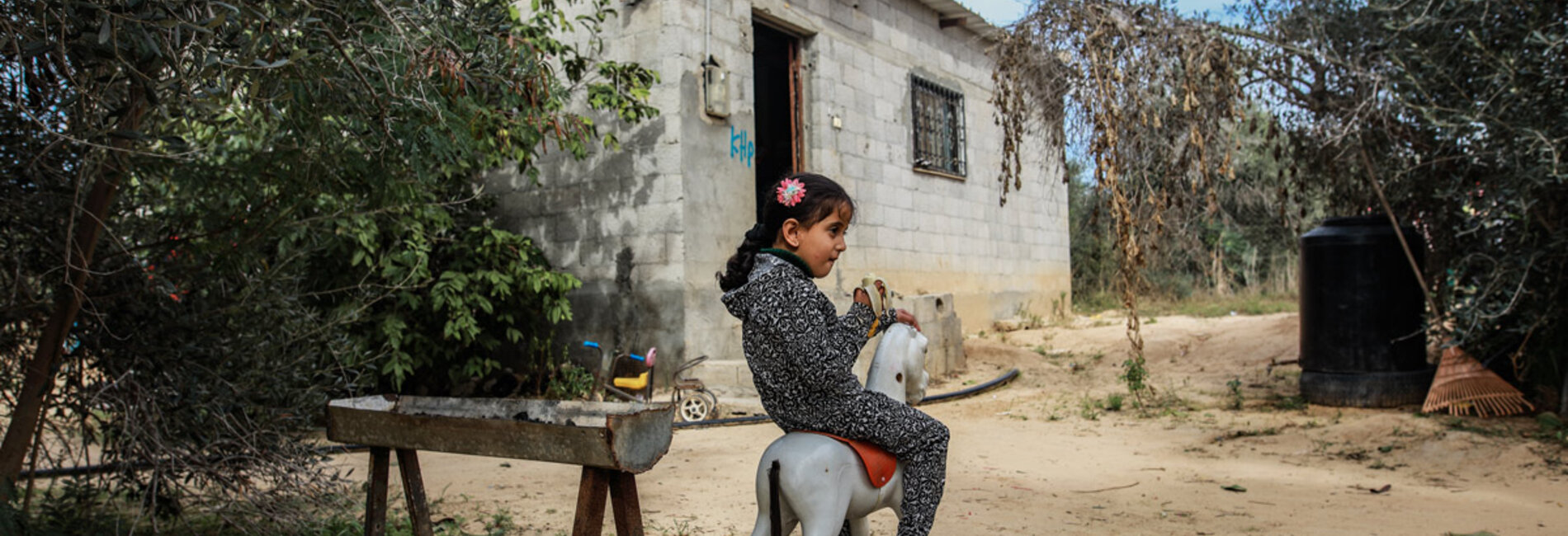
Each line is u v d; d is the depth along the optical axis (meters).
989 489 6.17
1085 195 21.14
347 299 8.56
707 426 8.46
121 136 3.58
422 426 3.54
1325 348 8.68
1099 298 21.08
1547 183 6.98
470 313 9.30
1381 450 7.14
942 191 14.25
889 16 13.23
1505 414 7.77
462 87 4.12
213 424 4.64
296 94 4.09
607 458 2.97
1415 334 8.23
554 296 10.00
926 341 3.56
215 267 5.03
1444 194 7.66
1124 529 5.17
